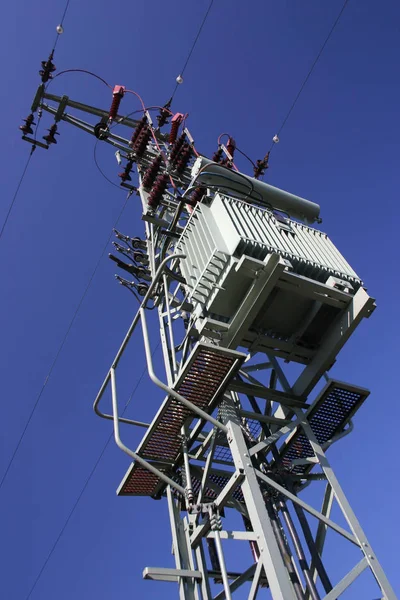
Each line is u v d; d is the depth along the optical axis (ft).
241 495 27.50
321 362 23.72
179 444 24.20
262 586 23.81
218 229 23.18
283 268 21.33
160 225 30.68
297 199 29.35
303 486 24.04
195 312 23.31
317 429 24.93
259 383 25.72
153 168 31.17
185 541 21.97
